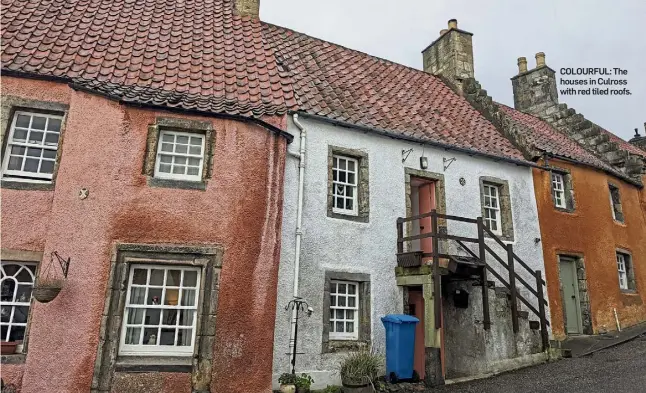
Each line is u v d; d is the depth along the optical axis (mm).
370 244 9633
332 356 8617
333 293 9211
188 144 8148
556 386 7629
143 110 7828
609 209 14398
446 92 14805
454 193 11133
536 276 10492
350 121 9984
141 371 6848
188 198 7617
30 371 6480
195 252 7395
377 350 9133
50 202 7305
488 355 9125
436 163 11078
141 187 7461
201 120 8055
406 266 9609
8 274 7121
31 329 6641
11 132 7562
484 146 12070
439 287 8812
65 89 7816
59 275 6824
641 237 15477
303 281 8664
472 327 9547
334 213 9406
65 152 7320
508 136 13266
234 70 9836
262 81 9750
